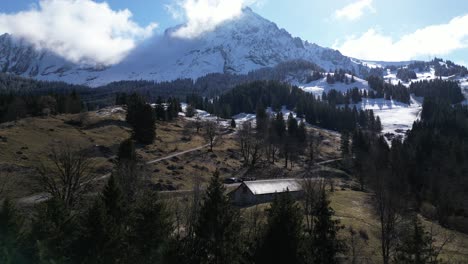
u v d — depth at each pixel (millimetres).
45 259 31750
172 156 118688
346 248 47469
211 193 37625
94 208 36062
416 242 44469
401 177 100562
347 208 82625
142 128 127688
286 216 35688
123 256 36938
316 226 42250
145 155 114250
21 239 33938
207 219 36688
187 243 36344
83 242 35156
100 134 127875
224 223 36719
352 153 151875
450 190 92625
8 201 36375
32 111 152750
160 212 39531
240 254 36406
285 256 34250
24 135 108875
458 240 70188
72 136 117938
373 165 108000
